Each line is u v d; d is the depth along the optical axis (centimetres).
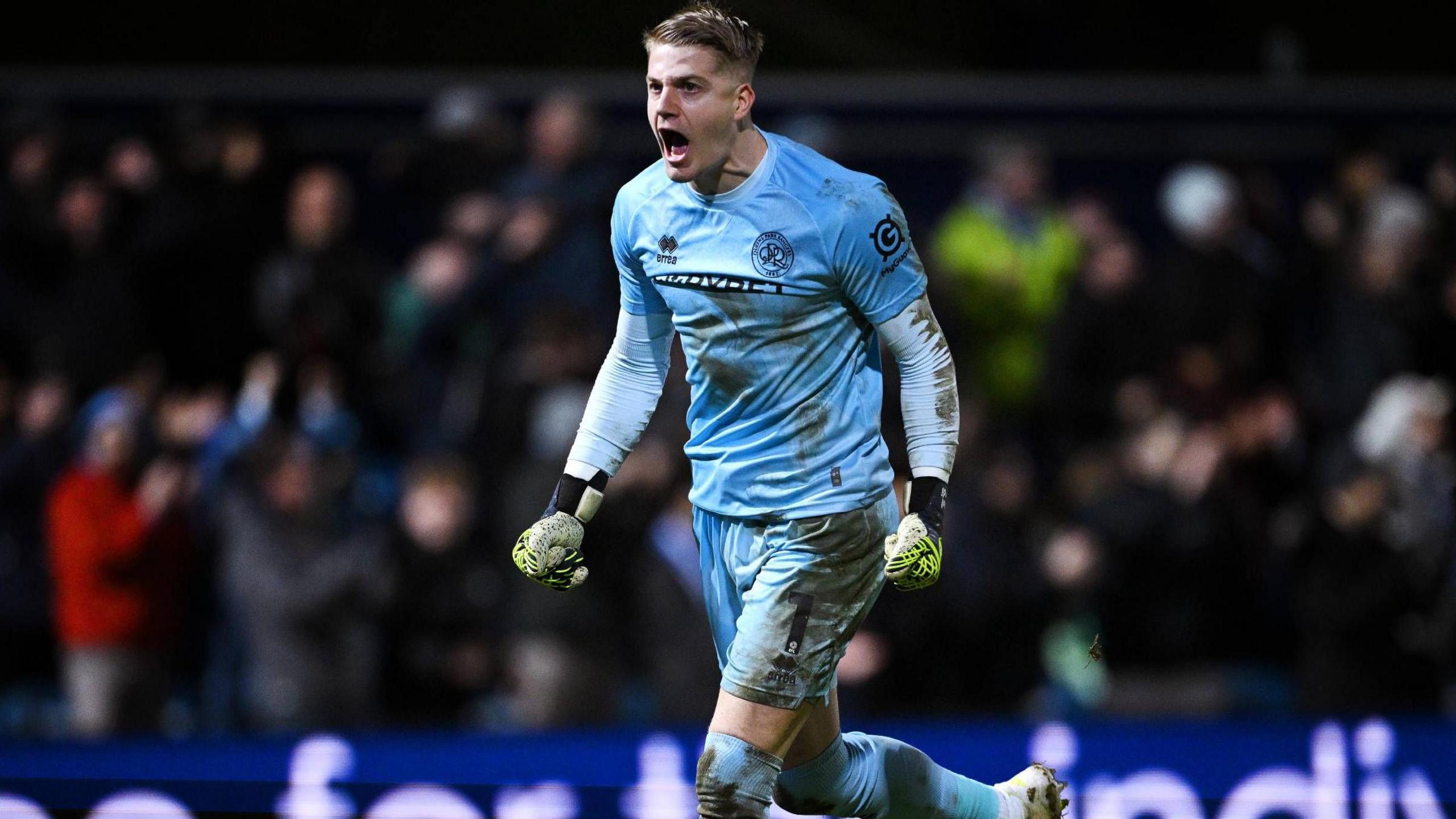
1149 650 2841
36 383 3228
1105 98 3756
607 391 1491
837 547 1412
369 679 2844
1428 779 2425
